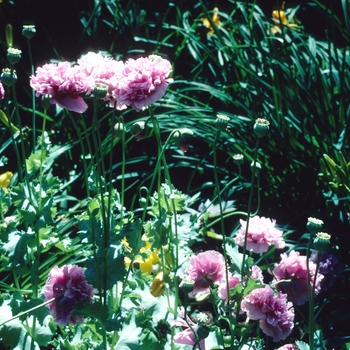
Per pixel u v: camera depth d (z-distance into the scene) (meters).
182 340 2.01
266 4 4.21
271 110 3.07
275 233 2.04
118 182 3.07
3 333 2.01
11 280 2.51
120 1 3.94
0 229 2.00
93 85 1.91
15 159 3.01
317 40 3.65
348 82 3.12
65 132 3.19
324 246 1.88
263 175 2.99
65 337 2.12
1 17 3.57
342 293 2.49
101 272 1.96
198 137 3.04
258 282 2.00
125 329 2.03
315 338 2.10
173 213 2.05
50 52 3.60
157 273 2.13
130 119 3.26
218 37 3.47
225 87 3.31
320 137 2.92
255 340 2.11
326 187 2.92
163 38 3.87
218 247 2.79
